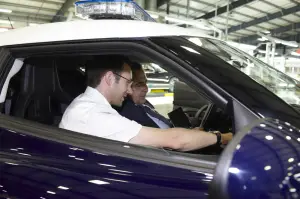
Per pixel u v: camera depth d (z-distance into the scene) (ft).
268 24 50.52
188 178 2.72
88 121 4.00
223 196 2.06
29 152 3.27
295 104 3.92
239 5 38.34
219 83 3.11
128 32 3.49
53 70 5.13
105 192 2.80
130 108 5.84
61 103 5.34
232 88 3.10
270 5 40.75
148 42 3.40
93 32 3.56
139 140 3.94
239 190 2.04
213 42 4.46
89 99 4.21
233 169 2.10
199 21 27.02
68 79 5.62
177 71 3.26
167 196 2.65
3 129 3.59
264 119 2.57
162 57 3.32
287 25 51.01
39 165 3.13
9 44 3.84
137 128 3.97
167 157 3.00
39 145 3.31
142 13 4.88
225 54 4.04
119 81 4.34
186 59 3.24
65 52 3.66
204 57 3.36
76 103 4.25
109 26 3.63
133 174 2.87
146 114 6.02
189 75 3.20
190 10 41.86
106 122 3.97
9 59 3.84
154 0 32.22
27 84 4.71
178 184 2.70
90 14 4.50
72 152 3.16
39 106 4.94
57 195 2.88
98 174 2.93
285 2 39.68
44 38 3.70
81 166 3.02
